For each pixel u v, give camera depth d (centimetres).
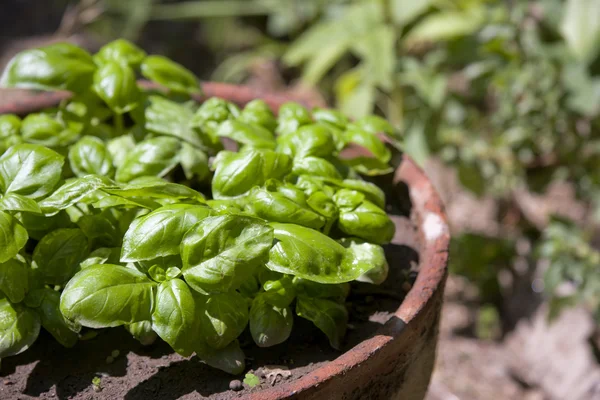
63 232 67
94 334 67
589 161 117
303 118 75
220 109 75
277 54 174
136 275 63
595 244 124
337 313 66
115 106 74
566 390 107
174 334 62
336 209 69
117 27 178
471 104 135
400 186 79
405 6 115
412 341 66
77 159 72
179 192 65
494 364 118
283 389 60
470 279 125
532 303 123
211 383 64
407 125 119
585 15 104
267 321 64
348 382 63
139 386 64
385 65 111
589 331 111
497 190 125
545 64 112
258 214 66
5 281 64
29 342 64
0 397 64
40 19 174
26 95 102
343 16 129
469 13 126
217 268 62
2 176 65
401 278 72
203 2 188
